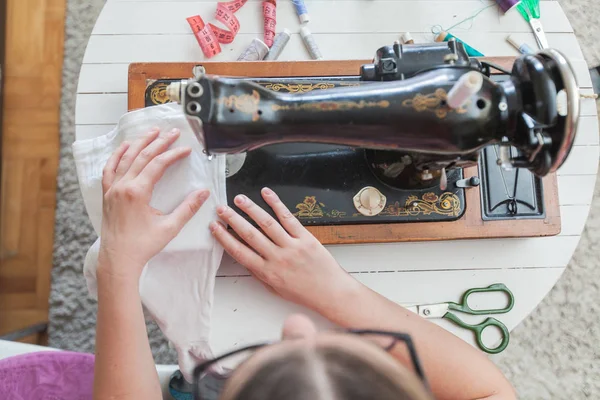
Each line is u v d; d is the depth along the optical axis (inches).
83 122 39.5
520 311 38.8
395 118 29.0
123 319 31.0
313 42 41.1
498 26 42.3
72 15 62.8
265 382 18.9
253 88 29.1
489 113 28.8
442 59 31.6
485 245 39.3
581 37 64.4
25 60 62.6
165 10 41.3
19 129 62.1
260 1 41.7
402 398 18.6
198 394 27.8
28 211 61.6
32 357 40.8
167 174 35.0
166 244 33.3
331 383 18.4
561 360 62.9
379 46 41.9
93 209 37.0
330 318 33.9
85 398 41.8
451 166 33.7
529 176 37.8
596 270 64.1
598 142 41.5
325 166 36.6
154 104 37.2
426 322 34.1
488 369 33.4
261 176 36.3
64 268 61.1
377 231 37.0
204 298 35.2
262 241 34.6
